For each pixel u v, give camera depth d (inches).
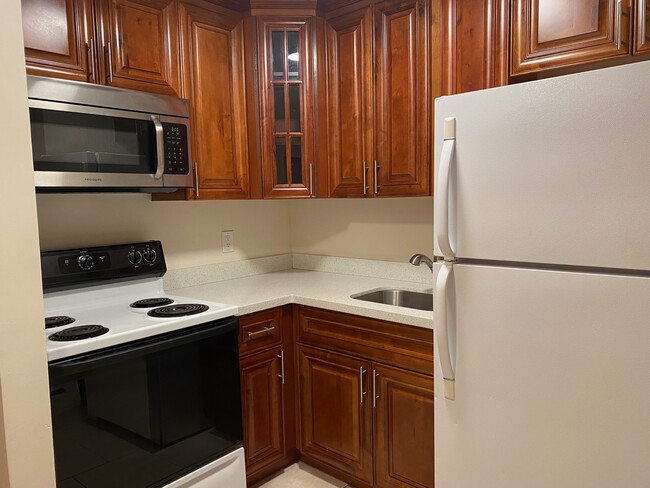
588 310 49.2
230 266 106.9
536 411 53.4
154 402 67.6
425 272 97.0
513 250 53.7
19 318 49.2
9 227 48.3
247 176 94.0
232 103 90.9
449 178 57.2
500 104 53.5
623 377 47.6
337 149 93.0
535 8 66.4
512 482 55.9
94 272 79.6
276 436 89.2
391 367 76.1
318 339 86.7
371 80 86.3
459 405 59.4
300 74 92.5
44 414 51.3
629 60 62.6
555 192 50.4
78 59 69.3
